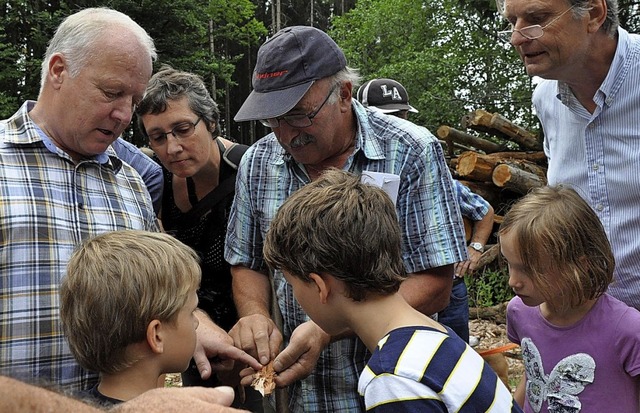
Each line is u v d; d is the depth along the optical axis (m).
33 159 2.08
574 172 2.54
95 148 2.13
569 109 2.50
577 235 2.01
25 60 17.67
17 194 2.01
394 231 1.71
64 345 2.02
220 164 2.96
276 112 2.09
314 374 2.34
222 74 21.97
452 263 2.22
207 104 2.85
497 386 1.54
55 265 2.02
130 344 1.72
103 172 2.27
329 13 32.91
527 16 2.19
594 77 2.31
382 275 1.64
